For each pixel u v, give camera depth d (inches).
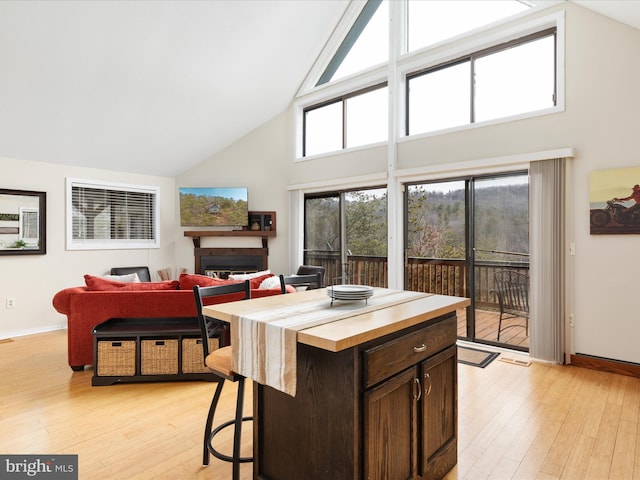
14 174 178.2
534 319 143.8
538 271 142.6
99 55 145.7
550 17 145.2
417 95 191.0
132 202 226.5
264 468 68.4
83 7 126.9
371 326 57.8
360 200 211.5
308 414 60.5
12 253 177.0
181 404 107.5
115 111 174.9
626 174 127.7
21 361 143.1
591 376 127.2
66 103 158.9
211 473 76.6
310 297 83.9
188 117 201.9
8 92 142.9
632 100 127.9
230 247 244.1
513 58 160.1
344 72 225.6
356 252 214.1
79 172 200.5
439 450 74.1
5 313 176.7
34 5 119.3
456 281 172.7
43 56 135.8
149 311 132.4
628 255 128.2
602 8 129.3
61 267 194.5
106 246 212.4
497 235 160.1
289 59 207.9
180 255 245.3
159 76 168.6
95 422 96.9
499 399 110.0
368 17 214.7
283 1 168.4
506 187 157.2
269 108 235.3
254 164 246.4
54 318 192.1
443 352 74.7
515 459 81.0
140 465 79.0
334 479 57.2
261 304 75.9
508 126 155.0
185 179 245.1
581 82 137.4
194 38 158.9
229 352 76.6
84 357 131.6
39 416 99.9
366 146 205.0
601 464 79.0
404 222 190.1
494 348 158.6
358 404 55.2
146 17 140.7
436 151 177.0
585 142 136.4
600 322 133.3
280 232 246.1
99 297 130.8
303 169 236.5
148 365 121.7
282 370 57.0
